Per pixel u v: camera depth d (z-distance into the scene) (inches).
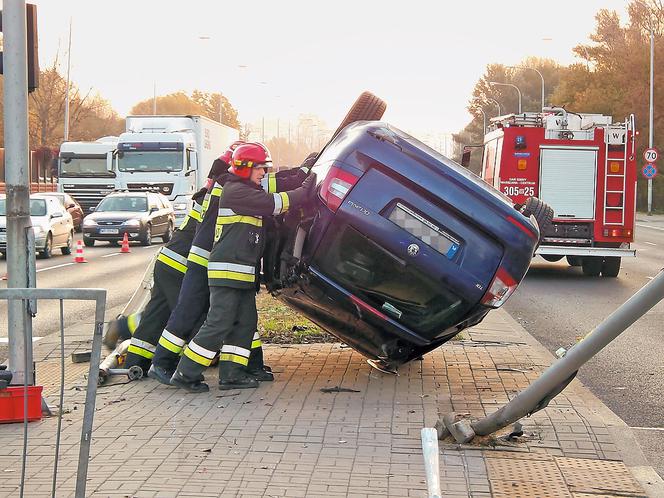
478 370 358.9
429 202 294.8
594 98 2807.6
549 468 238.4
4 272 821.2
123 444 252.5
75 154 1513.3
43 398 289.4
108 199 1245.7
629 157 777.6
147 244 1211.2
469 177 303.3
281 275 321.4
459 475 228.5
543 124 790.5
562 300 639.8
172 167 1338.6
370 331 316.2
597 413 302.5
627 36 2810.0
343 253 300.8
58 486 216.8
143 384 330.3
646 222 2003.0
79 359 384.5
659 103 2522.1
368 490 215.2
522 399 243.6
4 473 226.4
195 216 347.3
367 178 296.8
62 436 260.8
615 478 234.4
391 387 325.7
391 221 295.3
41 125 2397.9
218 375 347.9
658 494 226.2
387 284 301.6
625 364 399.2
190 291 331.3
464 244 295.0
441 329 305.4
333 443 253.1
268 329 441.1
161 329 349.4
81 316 557.3
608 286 732.7
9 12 292.4
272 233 328.5
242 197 305.0
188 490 214.4
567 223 780.0
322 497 210.2
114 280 767.1
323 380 336.8
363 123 316.8
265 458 239.3
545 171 780.0
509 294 299.7
